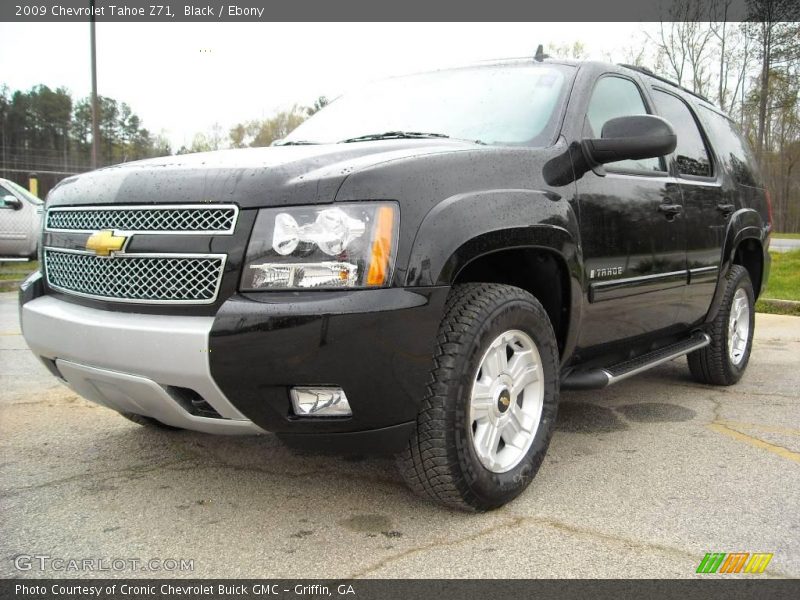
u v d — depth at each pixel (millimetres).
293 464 3115
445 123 3309
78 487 2852
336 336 2141
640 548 2348
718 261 4285
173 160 2703
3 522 2529
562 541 2395
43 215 2904
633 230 3324
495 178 2623
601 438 3566
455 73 3744
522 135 3076
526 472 2707
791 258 14680
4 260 12031
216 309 2270
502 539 2408
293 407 2273
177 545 2359
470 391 2443
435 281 2285
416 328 2242
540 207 2715
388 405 2254
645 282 3455
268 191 2273
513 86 3420
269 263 2230
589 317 3104
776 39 25516
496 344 2582
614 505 2703
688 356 4711
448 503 2527
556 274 2941
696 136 4434
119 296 2445
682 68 26703
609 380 3189
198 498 2746
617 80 3680
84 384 2639
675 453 3332
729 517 2600
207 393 2264
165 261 2346
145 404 2506
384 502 2713
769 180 37719
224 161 2502
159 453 3256
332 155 2506
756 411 4109
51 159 43656
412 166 2389
